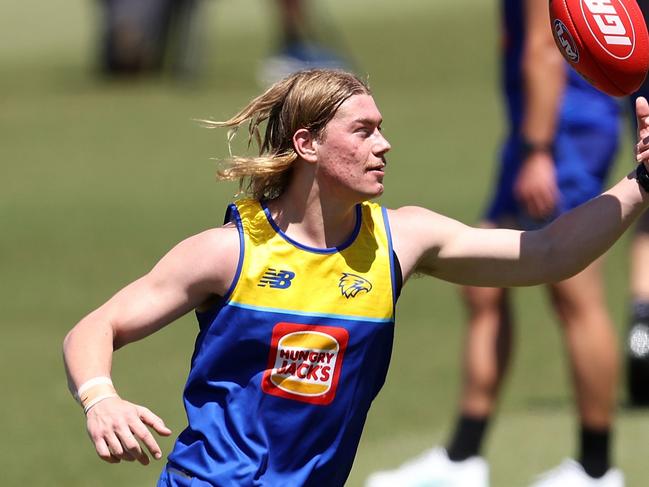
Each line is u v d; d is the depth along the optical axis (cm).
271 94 1341
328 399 1309
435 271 1391
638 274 2620
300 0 7319
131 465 2348
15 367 2972
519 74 2206
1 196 4969
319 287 1307
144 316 1288
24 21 10131
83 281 3706
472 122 6156
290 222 1320
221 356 1307
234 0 10850
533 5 2112
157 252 4003
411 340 3209
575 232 1364
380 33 8700
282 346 1298
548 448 2370
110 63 7694
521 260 1366
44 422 2595
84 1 11069
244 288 1297
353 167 1305
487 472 2212
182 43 7369
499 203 2236
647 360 2553
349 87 1317
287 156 1315
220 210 4606
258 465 1292
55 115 6669
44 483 2234
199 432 1303
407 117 6316
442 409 2662
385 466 2294
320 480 1330
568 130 2170
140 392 2759
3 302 3512
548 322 3378
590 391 2094
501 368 2177
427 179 4934
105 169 5444
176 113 6625
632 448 2330
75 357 1255
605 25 1362
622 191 1368
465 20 9100
